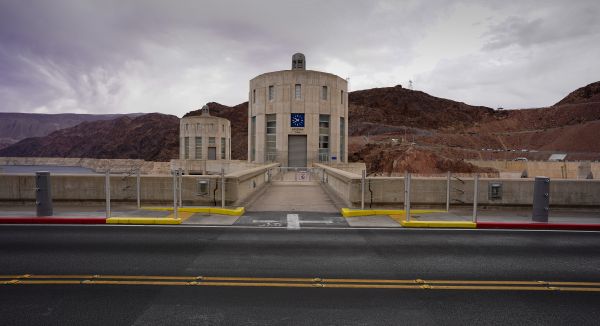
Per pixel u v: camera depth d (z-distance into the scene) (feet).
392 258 26.43
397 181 45.60
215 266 24.34
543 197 38.14
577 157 525.75
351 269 23.95
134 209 44.24
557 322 16.70
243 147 638.94
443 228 36.88
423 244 30.42
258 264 24.82
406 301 18.98
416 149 375.04
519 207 45.39
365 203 45.47
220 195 46.21
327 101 111.14
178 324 16.30
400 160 356.59
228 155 277.85
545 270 24.00
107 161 588.91
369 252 27.91
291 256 26.73
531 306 18.45
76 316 16.99
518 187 45.21
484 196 45.37
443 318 17.07
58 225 36.81
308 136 108.99
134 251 27.63
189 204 46.52
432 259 26.23
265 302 18.74
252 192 58.85
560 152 571.28
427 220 38.83
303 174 86.07
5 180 46.42
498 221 38.37
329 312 17.63
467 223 37.24
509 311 17.85
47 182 39.45
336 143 113.70
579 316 17.34
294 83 108.47
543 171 378.12
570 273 23.45
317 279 22.08
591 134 577.84
